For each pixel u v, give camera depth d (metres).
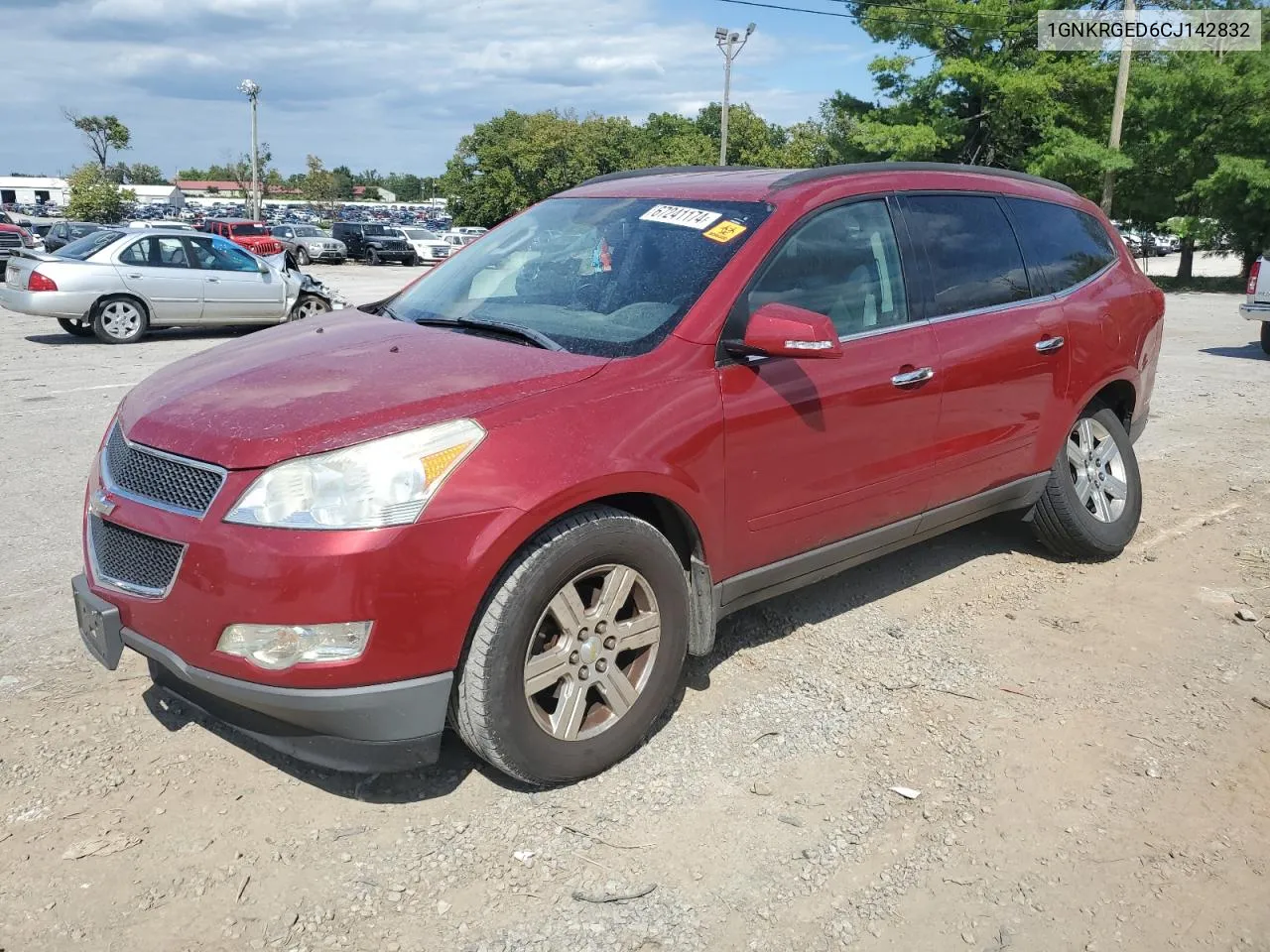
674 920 2.54
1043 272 4.68
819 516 3.68
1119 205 33.00
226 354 3.49
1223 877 2.74
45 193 119.12
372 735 2.73
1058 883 2.71
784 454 3.47
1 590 4.45
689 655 3.94
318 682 2.62
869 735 3.41
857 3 32.94
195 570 2.65
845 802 3.04
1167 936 2.53
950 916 2.58
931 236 4.16
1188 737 3.44
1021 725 3.49
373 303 4.32
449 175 68.81
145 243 13.88
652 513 3.35
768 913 2.57
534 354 3.21
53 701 3.47
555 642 3.00
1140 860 2.81
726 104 39.44
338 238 43.34
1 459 6.79
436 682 2.72
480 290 3.90
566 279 3.72
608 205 4.08
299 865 2.71
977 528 5.61
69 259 13.53
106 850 2.74
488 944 2.45
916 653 4.02
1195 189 29.09
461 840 2.83
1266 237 29.41
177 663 2.74
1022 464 4.57
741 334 3.38
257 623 2.60
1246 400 9.68
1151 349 5.32
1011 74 31.88
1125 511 5.11
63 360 11.84
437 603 2.65
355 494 2.60
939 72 32.91
